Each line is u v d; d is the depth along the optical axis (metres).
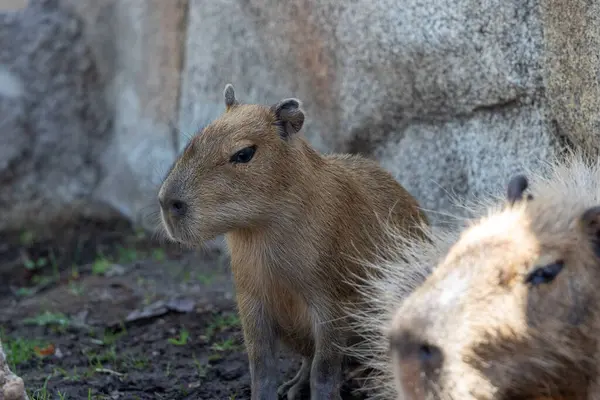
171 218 6.76
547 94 7.53
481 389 4.98
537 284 5.12
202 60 11.27
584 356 5.23
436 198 8.82
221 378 7.99
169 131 12.45
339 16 9.17
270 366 7.23
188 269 11.31
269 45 10.23
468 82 8.10
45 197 13.77
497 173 8.14
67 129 13.88
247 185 6.83
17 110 13.74
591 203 5.64
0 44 13.94
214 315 9.63
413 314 4.97
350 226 7.23
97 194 13.77
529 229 5.35
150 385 7.83
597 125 6.98
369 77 9.09
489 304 5.01
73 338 9.32
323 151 9.94
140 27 12.67
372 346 6.98
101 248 12.56
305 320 7.21
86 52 13.85
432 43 8.20
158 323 9.55
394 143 9.26
